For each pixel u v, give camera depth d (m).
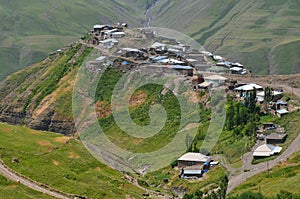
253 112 131.00
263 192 82.06
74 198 81.94
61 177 91.62
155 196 94.81
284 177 89.38
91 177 97.56
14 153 100.56
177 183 104.44
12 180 84.19
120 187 95.75
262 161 104.12
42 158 102.56
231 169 104.56
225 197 86.25
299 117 122.25
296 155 100.25
